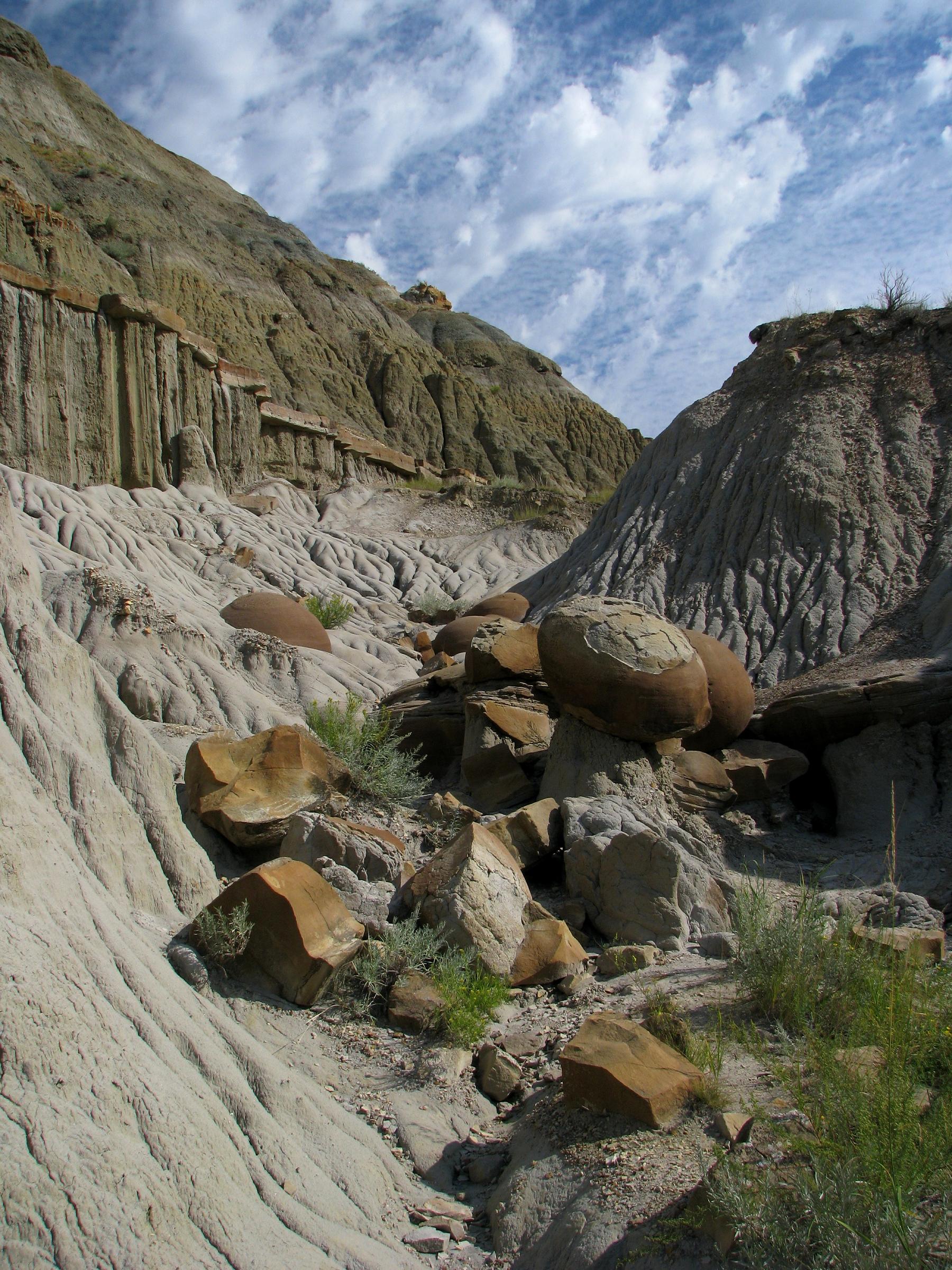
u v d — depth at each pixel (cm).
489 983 562
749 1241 312
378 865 653
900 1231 291
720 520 1680
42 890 412
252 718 1062
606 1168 383
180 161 8569
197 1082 388
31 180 5175
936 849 826
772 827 943
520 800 921
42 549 1644
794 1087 394
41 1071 326
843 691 970
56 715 556
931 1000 444
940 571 1348
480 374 7869
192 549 2383
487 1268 369
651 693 838
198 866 577
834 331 1881
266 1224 343
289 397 5400
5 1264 273
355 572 3150
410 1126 449
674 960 613
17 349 3041
